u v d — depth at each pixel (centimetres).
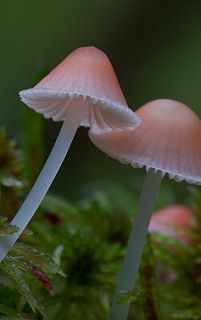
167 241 19
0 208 18
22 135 20
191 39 38
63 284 17
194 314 17
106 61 14
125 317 15
